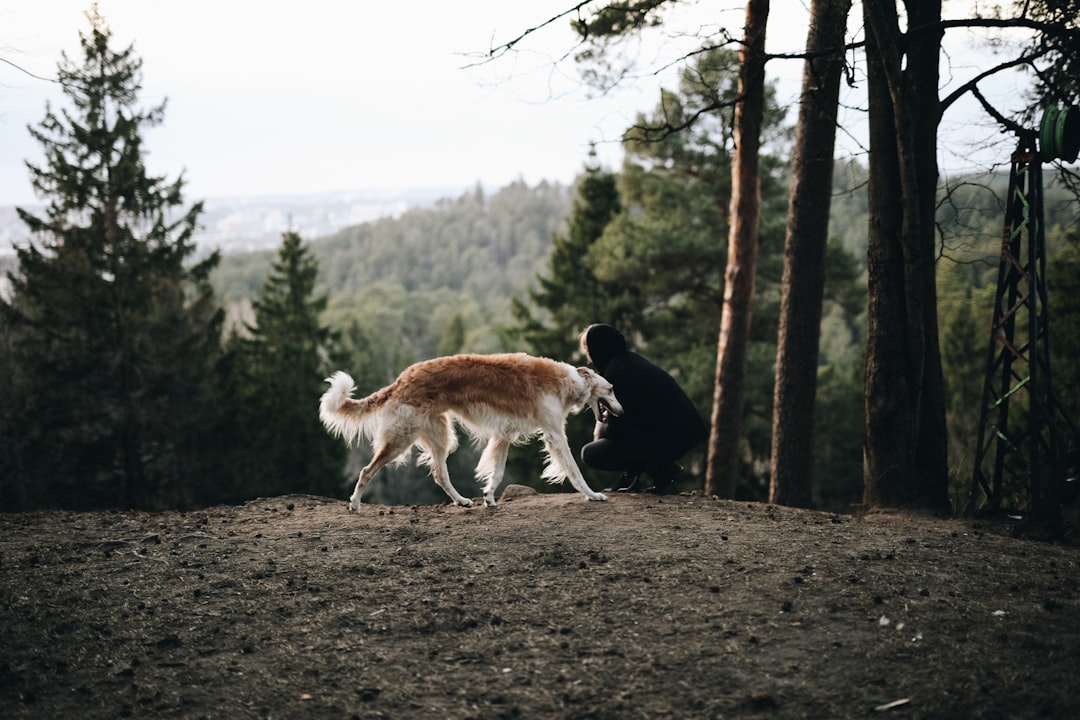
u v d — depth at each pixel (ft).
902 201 24.66
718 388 42.68
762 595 15.52
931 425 25.48
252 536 20.83
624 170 82.99
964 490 30.78
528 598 15.85
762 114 39.40
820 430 81.61
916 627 14.02
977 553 18.43
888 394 25.43
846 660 12.98
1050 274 58.23
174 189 71.56
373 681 13.03
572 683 12.68
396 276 631.97
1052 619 14.29
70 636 14.94
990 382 24.71
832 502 81.35
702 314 84.38
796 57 26.37
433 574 17.30
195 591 16.79
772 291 82.33
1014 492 29.99
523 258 614.34
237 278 533.96
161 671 13.62
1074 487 22.00
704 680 12.56
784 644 13.56
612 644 13.83
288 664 13.67
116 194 68.85
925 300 25.61
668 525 20.39
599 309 89.25
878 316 25.58
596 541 19.04
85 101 63.57
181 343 71.46
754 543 18.78
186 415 71.82
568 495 25.08
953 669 12.60
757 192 40.60
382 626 14.90
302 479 97.66
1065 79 28.45
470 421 22.90
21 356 68.33
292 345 103.50
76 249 67.56
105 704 12.68
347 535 20.51
